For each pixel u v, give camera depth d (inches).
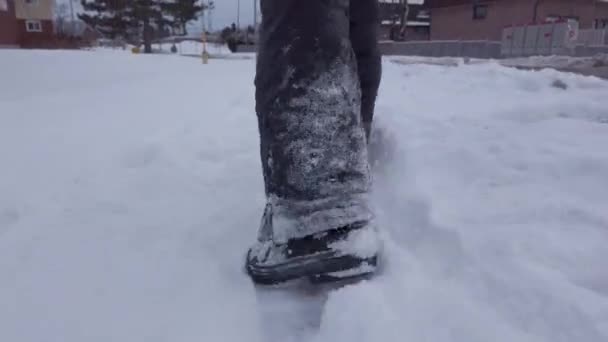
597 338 35.7
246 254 54.6
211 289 48.8
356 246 47.1
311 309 45.3
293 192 48.8
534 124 97.9
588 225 52.3
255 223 62.7
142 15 1540.4
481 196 61.8
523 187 64.0
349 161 49.6
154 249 57.4
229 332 42.6
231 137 110.7
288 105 47.9
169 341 41.6
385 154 86.7
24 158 101.0
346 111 49.0
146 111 163.6
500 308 40.2
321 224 48.3
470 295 42.3
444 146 79.9
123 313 45.5
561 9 1035.3
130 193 77.4
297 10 46.9
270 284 47.8
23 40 1322.6
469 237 49.9
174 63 564.7
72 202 74.1
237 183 79.4
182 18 1755.7
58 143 114.3
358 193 50.4
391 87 201.8
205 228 62.4
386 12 1323.8
